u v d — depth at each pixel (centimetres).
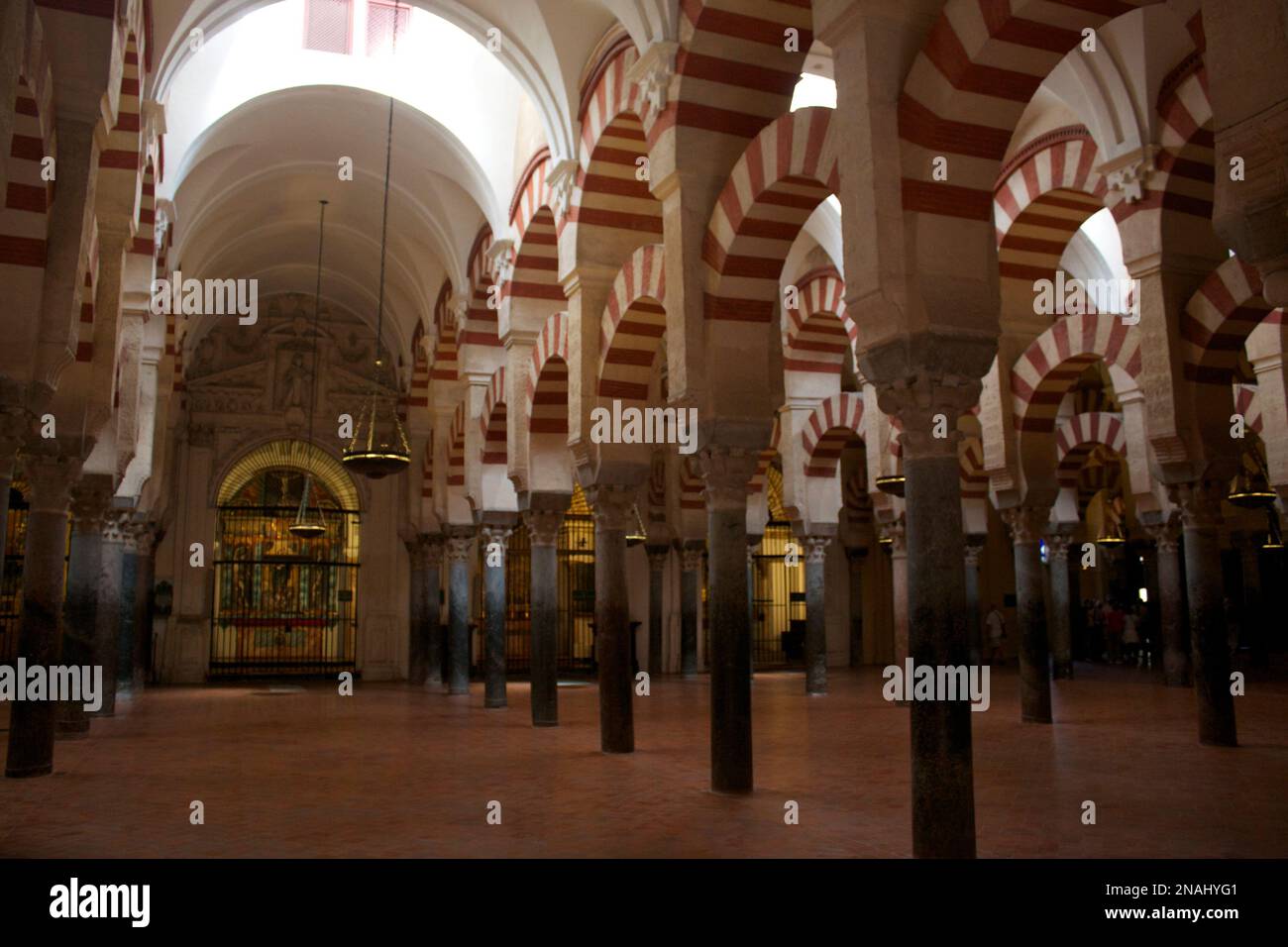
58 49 688
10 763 817
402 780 817
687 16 830
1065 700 1382
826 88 1358
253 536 2220
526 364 1302
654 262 957
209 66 1284
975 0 554
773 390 814
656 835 610
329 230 1891
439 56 1380
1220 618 951
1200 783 761
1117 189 1012
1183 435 956
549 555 1236
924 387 553
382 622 2250
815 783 794
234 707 1466
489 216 1388
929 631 536
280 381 2247
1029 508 1184
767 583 2434
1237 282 928
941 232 570
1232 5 418
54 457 829
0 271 654
